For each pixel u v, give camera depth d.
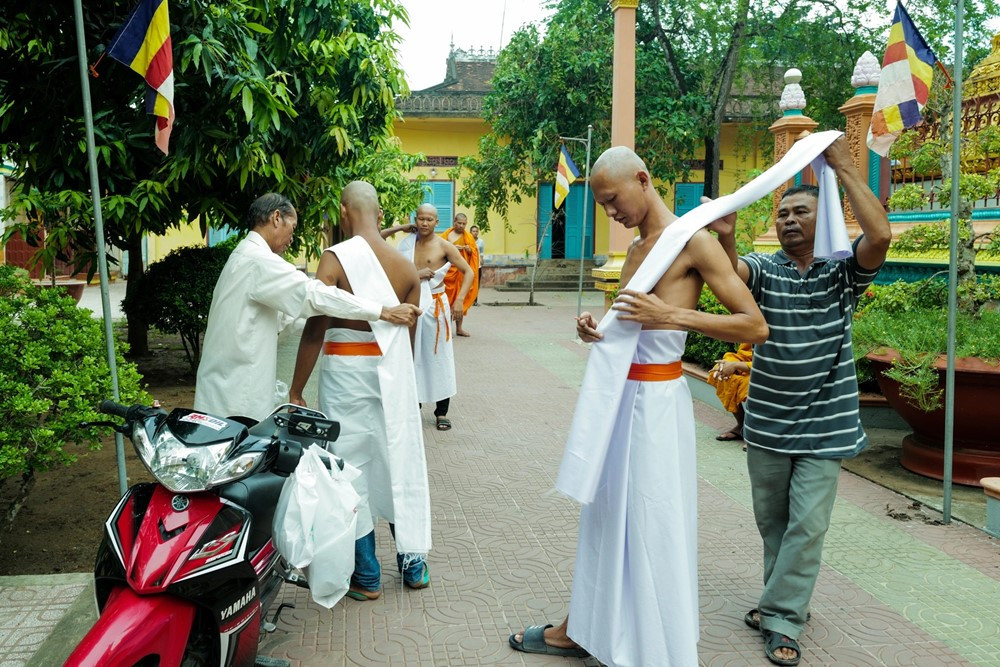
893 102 4.51
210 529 2.51
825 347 3.24
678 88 19.30
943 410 5.11
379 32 7.74
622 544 2.88
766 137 20.36
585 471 2.80
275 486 2.80
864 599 3.75
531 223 24.14
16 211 7.58
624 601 2.91
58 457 3.90
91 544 4.45
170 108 3.66
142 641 2.29
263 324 3.69
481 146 20.56
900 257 7.70
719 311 7.79
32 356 3.79
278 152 7.00
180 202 7.64
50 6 4.51
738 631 3.46
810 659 3.23
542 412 7.59
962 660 3.23
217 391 3.69
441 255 6.94
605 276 12.86
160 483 2.59
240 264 3.63
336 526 2.94
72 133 5.44
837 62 18.66
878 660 3.22
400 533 3.65
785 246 3.38
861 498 5.12
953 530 4.58
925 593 3.81
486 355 11.06
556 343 12.27
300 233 7.82
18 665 3.13
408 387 3.69
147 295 8.70
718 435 6.64
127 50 3.63
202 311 8.68
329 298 3.50
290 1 5.88
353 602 3.72
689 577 2.83
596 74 18.84
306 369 3.80
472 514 4.86
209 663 2.55
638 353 2.83
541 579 3.97
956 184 4.62
